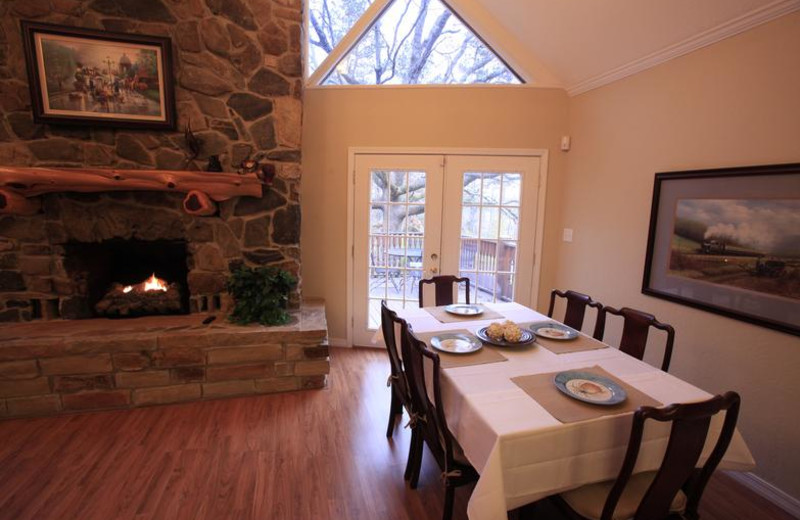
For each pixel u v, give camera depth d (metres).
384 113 3.53
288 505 1.88
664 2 2.27
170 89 2.89
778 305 1.94
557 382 1.59
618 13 2.53
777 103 1.94
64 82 2.73
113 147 2.92
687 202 2.40
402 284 3.78
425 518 1.82
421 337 2.11
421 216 3.66
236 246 3.18
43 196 2.82
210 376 2.79
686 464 1.23
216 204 3.07
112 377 2.63
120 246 3.29
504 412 1.39
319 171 3.62
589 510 1.36
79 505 1.84
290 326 2.94
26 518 1.77
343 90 3.52
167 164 3.01
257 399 2.83
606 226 3.09
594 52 2.93
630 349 2.14
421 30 3.62
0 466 2.10
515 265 3.73
